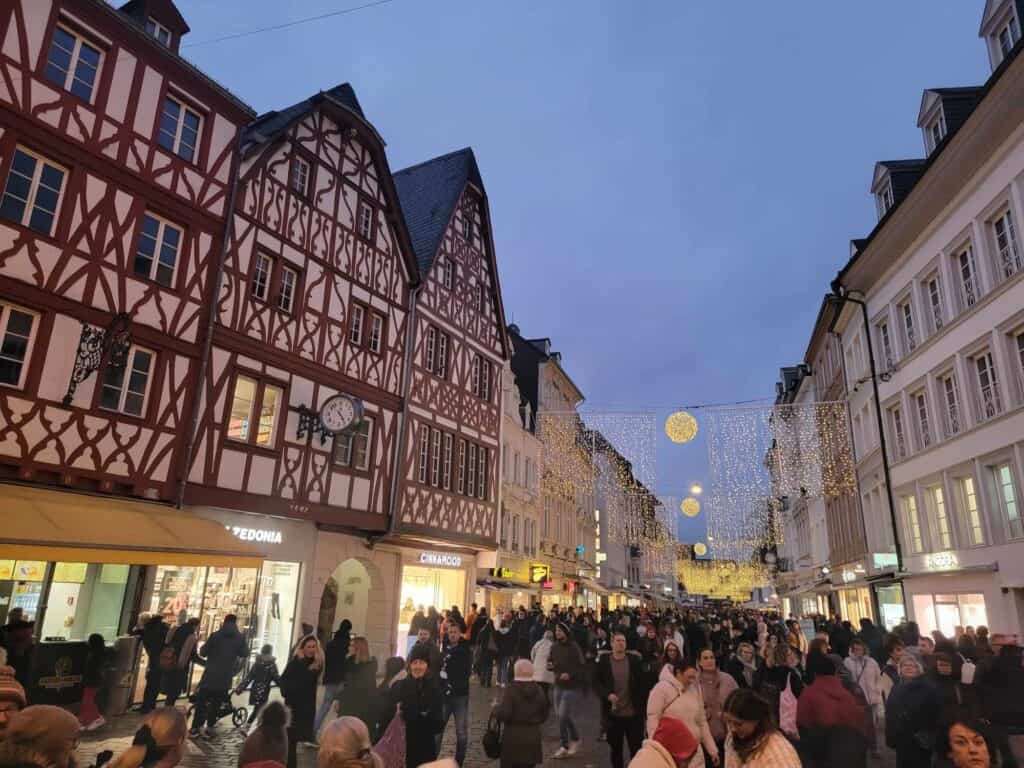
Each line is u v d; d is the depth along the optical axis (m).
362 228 17.53
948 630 16.56
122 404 11.47
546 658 11.38
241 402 13.58
